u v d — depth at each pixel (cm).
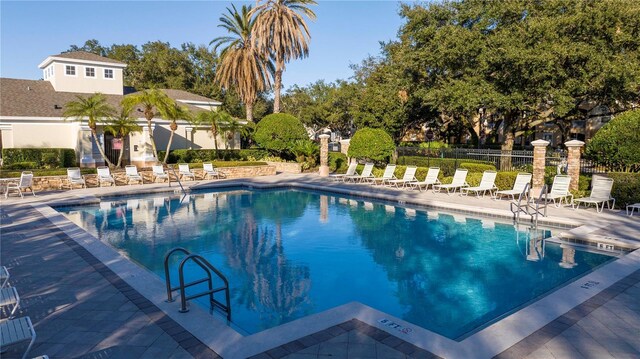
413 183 1942
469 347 444
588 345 451
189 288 734
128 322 518
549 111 2355
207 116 2839
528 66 1745
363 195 1773
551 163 1828
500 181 1688
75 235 999
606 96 1983
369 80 3288
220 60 3594
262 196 1883
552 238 1047
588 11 1689
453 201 1542
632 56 1691
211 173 2338
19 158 2214
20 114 2305
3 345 369
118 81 2972
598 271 707
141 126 2619
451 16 2106
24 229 1066
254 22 3117
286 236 1133
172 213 1473
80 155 2394
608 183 1334
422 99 2386
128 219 1366
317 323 503
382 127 2759
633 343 456
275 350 441
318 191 1994
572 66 1794
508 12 1870
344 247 1020
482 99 1881
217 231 1196
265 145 2900
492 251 973
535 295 702
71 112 2120
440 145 3023
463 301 682
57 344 464
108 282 668
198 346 454
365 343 454
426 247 1015
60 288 641
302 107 4712
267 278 799
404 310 650
